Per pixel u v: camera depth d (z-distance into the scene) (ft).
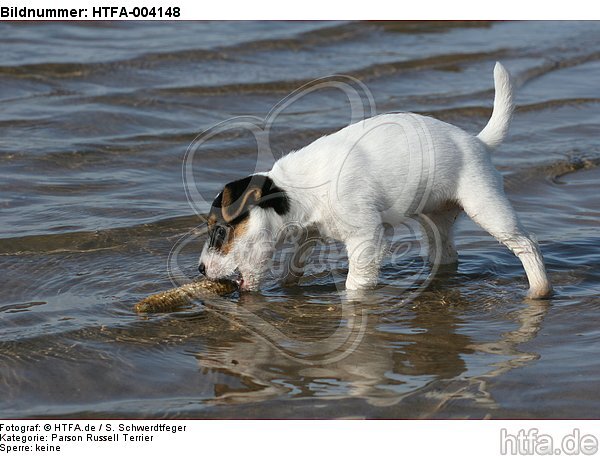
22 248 30.86
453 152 27.02
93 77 52.85
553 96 51.90
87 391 22.20
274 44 61.21
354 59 58.75
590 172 39.83
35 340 24.56
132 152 41.42
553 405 21.22
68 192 36.45
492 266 30.09
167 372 23.09
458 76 56.03
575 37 66.03
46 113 46.24
